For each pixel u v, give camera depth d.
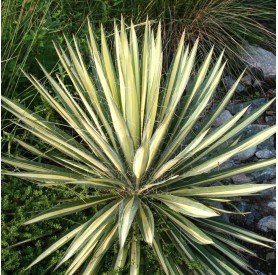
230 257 2.82
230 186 2.65
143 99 2.82
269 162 2.83
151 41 2.95
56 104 2.84
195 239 2.57
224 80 4.25
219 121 3.97
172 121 3.01
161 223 2.80
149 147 2.63
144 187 2.68
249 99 4.25
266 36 4.48
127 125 2.80
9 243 2.84
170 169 2.87
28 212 2.86
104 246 2.67
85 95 3.08
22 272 2.70
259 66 4.29
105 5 3.87
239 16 4.38
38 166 2.85
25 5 3.61
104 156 2.83
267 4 4.52
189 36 4.16
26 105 3.48
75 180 2.73
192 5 4.25
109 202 2.92
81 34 3.87
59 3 3.97
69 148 2.86
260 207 3.43
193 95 3.00
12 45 3.42
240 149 2.73
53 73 3.60
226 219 3.27
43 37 3.53
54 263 2.75
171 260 2.71
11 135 3.02
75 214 3.00
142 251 2.87
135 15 4.05
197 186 2.97
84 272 2.64
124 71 2.79
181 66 3.00
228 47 4.14
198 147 2.77
